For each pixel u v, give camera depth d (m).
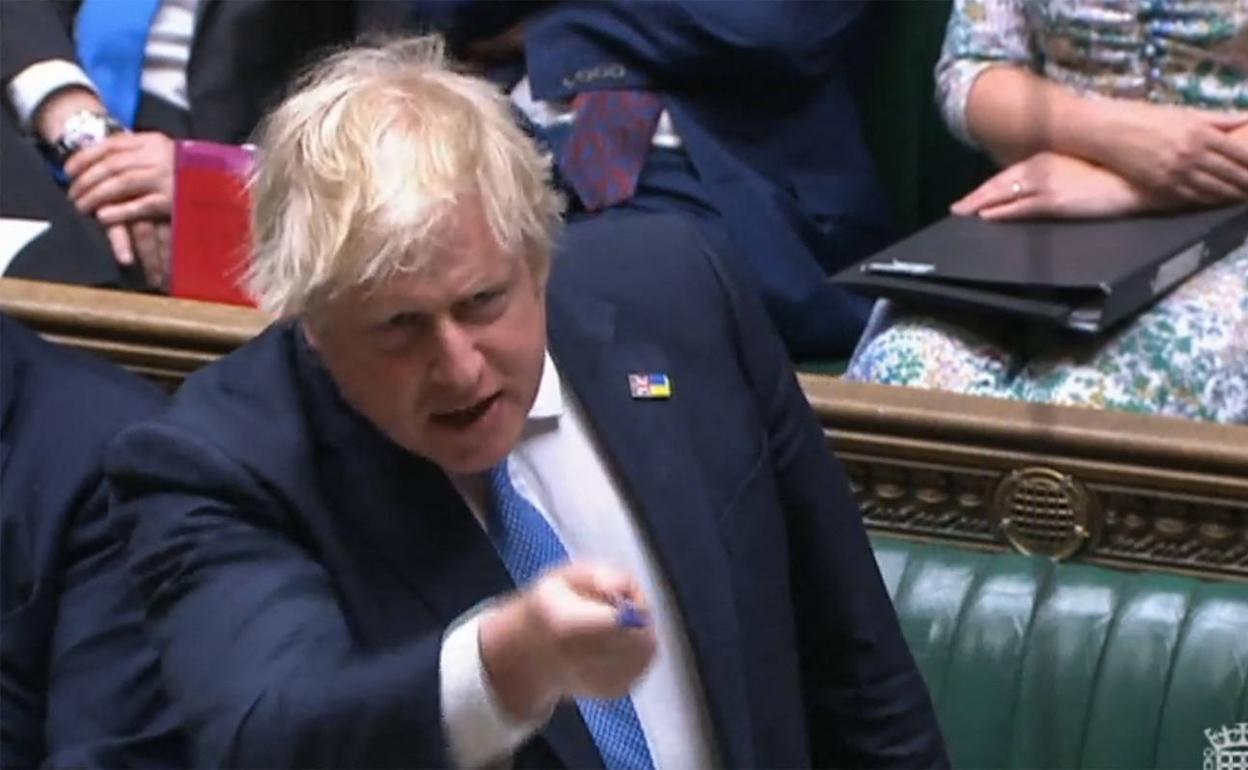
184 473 3.34
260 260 3.19
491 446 3.21
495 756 2.86
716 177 6.56
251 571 3.23
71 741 4.38
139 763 4.32
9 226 6.63
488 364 3.13
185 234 6.07
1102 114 6.11
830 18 6.68
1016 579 5.10
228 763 2.95
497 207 3.06
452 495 3.37
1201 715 4.82
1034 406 5.16
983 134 6.39
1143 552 5.07
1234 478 4.91
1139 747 4.86
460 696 2.77
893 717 3.99
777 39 6.55
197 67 6.95
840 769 4.06
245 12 6.84
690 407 3.67
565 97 6.63
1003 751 5.00
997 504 5.18
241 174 5.84
